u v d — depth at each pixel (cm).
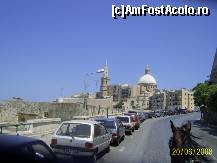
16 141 820
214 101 6234
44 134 2469
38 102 5641
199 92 8100
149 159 1845
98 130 1700
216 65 8725
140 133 3828
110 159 1778
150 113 9062
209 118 7106
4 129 2238
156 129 4600
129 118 3666
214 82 8462
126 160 1775
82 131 1595
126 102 17950
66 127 1614
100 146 1716
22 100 5316
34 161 810
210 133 4184
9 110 5006
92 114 6788
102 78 17562
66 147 1564
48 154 898
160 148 2384
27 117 5166
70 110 6016
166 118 9219
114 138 2462
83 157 1553
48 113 5756
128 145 2542
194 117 10450
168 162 1755
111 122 2530
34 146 846
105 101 12350
